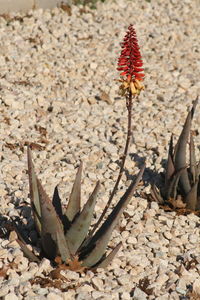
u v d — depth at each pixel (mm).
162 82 11547
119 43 12898
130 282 6273
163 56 12688
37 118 9852
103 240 6152
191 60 12727
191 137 7781
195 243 7238
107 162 8812
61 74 11297
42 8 13883
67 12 13969
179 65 12359
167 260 6828
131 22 14133
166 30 14102
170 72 12023
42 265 6176
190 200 7738
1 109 9812
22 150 8820
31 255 6285
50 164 8586
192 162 7887
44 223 6055
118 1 15227
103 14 14273
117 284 6246
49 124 9648
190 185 7902
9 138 9109
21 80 10883
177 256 6973
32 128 9555
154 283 6312
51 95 10547
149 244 7020
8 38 12297
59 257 6199
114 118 10164
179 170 7566
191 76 11945
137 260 6680
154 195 7824
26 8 13578
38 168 8422
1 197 7613
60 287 6020
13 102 9969
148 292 6195
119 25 13805
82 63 11758
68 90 10781
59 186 7973
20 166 8391
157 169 8672
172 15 15039
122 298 5996
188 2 16078
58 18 13531
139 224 7336
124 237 7098
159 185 8336
